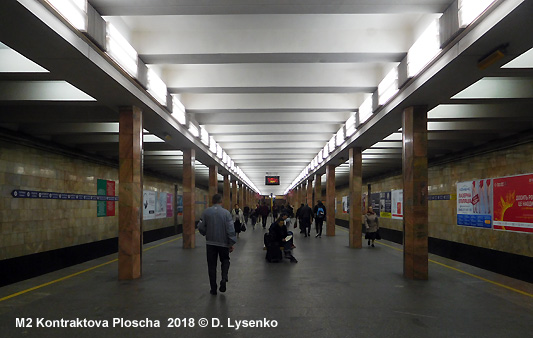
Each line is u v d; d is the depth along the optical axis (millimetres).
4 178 8859
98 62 5543
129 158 8039
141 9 5355
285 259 11242
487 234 11555
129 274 8156
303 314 5543
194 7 5285
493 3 4301
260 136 16469
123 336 4672
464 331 4852
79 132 9953
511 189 10414
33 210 9930
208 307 5914
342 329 4898
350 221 14352
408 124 8188
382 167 21422
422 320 5301
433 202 15562
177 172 22844
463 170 13109
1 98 7402
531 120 9047
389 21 6680
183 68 8734
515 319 5375
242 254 12531
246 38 6848
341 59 7172
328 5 5246
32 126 9758
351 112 11711
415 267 8180
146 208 18969
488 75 6086
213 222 6777
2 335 4742
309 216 19453
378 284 7676
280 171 32625
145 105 7848
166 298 6500
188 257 11742
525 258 9578
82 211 12719
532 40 4758
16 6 3801
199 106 10617
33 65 5945
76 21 4727
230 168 23047
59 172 11344
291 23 6598
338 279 8180
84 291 7102
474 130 10023
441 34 5555
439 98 7414
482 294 6883
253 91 9031
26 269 9320
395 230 20812
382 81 8422
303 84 8664
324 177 31609
